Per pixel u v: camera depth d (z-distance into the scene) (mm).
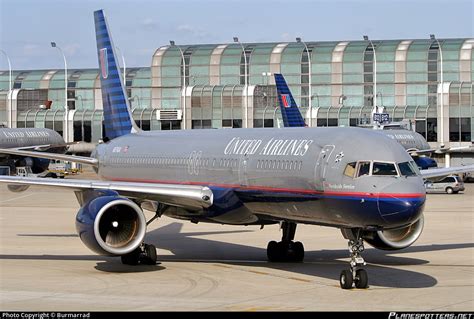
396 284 38000
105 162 60188
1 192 114625
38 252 51281
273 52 188625
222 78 190625
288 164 40781
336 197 37406
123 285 38156
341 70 184000
